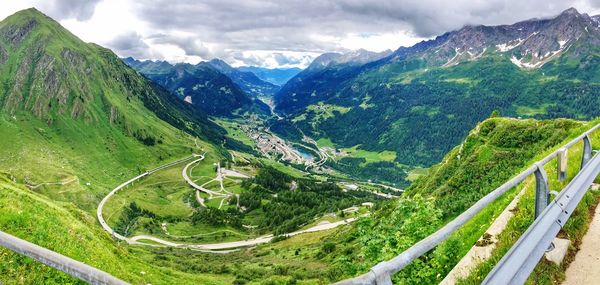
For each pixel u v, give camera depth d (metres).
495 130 107.12
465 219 5.78
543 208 9.30
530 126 97.81
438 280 11.63
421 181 132.62
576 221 10.34
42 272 21.25
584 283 8.17
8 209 29.00
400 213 14.62
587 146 14.58
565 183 13.57
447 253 12.36
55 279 21.42
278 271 125.19
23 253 4.07
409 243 12.84
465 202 60.72
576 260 9.01
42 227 28.39
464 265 9.81
